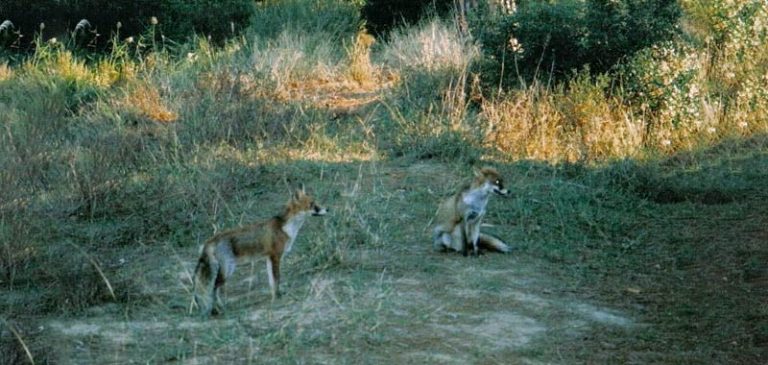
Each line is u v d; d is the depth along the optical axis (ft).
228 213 41.60
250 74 63.05
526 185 45.42
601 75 54.75
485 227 39.93
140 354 27.71
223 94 57.06
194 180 45.27
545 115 53.06
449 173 47.34
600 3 56.44
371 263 35.17
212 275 30.45
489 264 35.53
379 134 53.11
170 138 51.60
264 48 70.74
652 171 47.67
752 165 49.73
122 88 62.03
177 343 28.27
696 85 56.08
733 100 56.90
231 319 30.12
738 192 45.78
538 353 27.55
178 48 73.61
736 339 29.12
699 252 37.76
